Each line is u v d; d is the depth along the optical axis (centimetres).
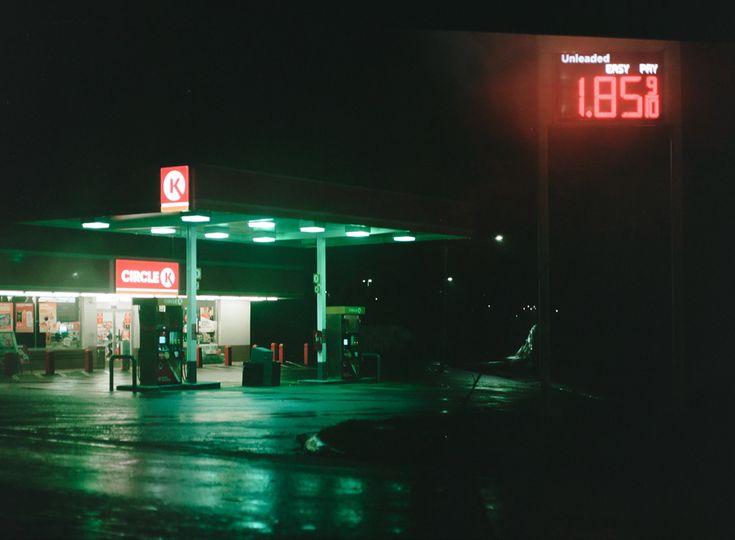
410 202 3188
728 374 2803
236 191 2555
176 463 1352
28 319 3609
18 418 1964
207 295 4228
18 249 3434
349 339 3422
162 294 3994
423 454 1399
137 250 3894
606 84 1631
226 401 2433
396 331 5522
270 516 980
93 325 3806
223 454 1458
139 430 1766
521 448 1447
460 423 1716
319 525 940
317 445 1525
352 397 2631
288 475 1255
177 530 902
